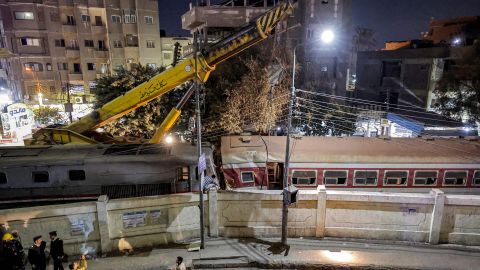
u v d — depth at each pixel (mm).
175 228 11406
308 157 16062
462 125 25953
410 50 35438
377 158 15922
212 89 23953
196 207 11531
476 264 9953
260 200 11531
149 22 41156
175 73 14195
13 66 37094
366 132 27641
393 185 16156
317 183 16156
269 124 23266
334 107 28406
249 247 11070
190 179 14133
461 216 10891
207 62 13898
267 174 16438
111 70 40719
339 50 35500
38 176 13391
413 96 35531
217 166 17516
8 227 9773
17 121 29125
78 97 39375
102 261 10258
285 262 10172
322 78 35125
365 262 10055
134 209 10867
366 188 16188
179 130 23438
